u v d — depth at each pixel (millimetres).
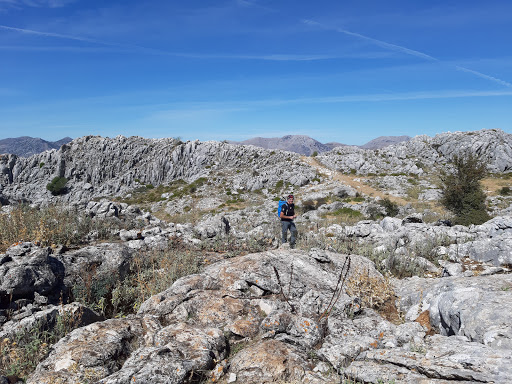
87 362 4445
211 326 5688
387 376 3869
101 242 9797
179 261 8914
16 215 9594
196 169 85188
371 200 46500
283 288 6922
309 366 4520
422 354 4203
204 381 4332
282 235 11227
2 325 5660
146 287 7531
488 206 35688
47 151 92562
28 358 4859
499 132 67688
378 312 6711
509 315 4578
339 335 5219
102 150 91938
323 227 14406
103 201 12852
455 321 5172
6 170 87812
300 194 57656
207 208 56188
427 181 57938
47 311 5691
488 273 7883
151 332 5266
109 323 5324
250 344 5305
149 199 69375
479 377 3496
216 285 6996
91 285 7234
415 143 75188
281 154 84188
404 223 13641
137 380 3885
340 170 69688
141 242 10031
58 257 7750
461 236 10805
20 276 6250
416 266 9062
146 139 97688
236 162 83938
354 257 8500
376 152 76312
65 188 83750
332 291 7121
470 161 25766
